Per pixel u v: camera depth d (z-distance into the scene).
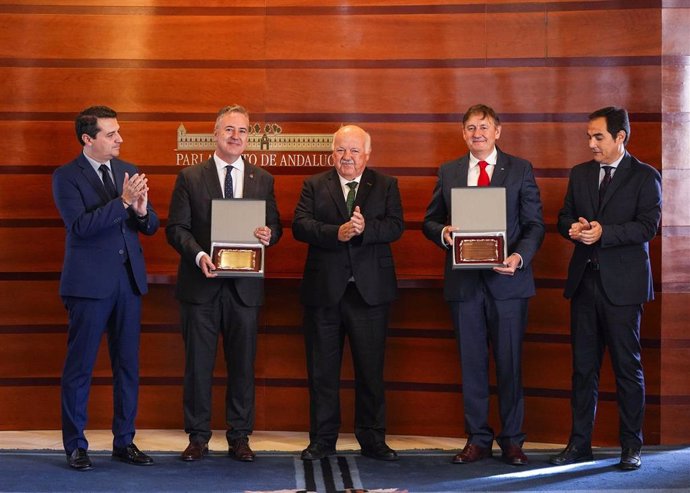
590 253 4.69
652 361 5.14
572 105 5.26
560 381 5.28
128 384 4.73
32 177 5.48
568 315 5.26
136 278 4.68
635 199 4.67
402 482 4.39
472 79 5.37
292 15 5.45
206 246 4.77
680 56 5.13
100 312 4.61
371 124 5.44
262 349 5.53
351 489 4.27
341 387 5.52
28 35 5.47
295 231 4.84
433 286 5.23
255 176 4.88
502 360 4.73
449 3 5.37
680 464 4.70
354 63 5.44
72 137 5.49
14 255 5.49
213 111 5.49
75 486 4.28
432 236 4.76
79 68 5.48
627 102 5.18
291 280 5.34
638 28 5.16
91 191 4.62
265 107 5.48
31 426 5.53
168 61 5.48
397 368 5.47
